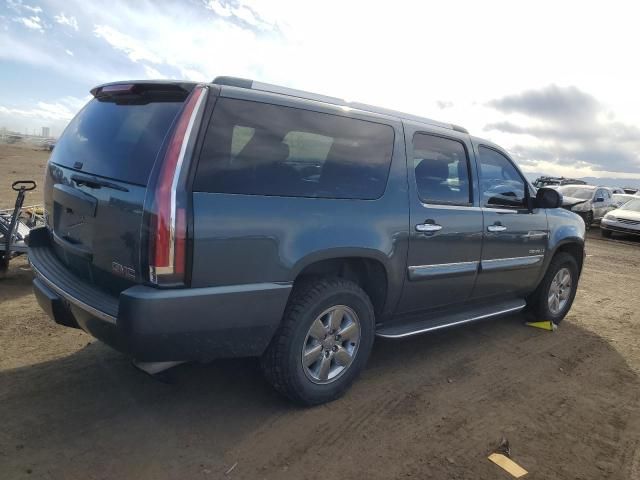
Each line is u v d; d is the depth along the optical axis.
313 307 3.19
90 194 2.99
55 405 3.20
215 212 2.72
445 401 3.64
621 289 8.19
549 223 5.27
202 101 2.77
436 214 3.95
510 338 5.16
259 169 2.96
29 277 6.00
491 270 4.56
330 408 3.40
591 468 2.96
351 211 3.37
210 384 3.60
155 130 2.81
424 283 3.96
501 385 3.99
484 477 2.78
